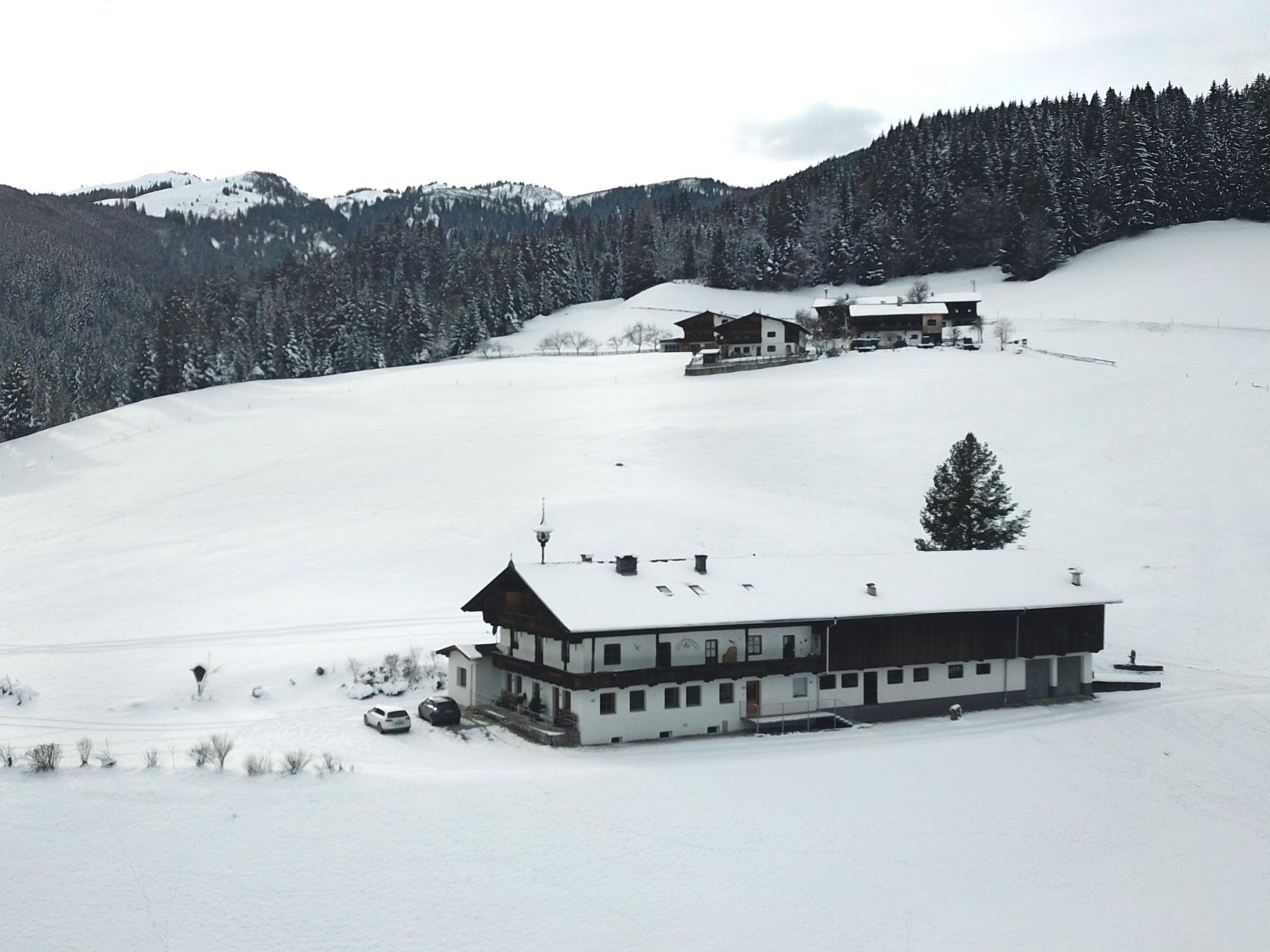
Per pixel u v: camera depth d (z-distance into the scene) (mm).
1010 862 39656
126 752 46750
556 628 48906
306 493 103750
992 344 155875
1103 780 46969
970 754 48156
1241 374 121125
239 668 60844
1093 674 62656
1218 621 70688
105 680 59688
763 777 44188
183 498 106062
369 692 58594
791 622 51625
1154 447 101375
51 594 77875
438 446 119312
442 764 45500
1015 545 82000
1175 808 44906
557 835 38906
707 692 51188
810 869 38094
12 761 42875
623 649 49625
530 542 84312
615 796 41688
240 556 85562
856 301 191375
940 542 75500
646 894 36188
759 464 104875
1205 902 37812
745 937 34469
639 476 101688
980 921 35906
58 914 33375
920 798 43656
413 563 81750
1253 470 93812
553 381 166000
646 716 49844
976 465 75250
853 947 34281
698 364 162625
